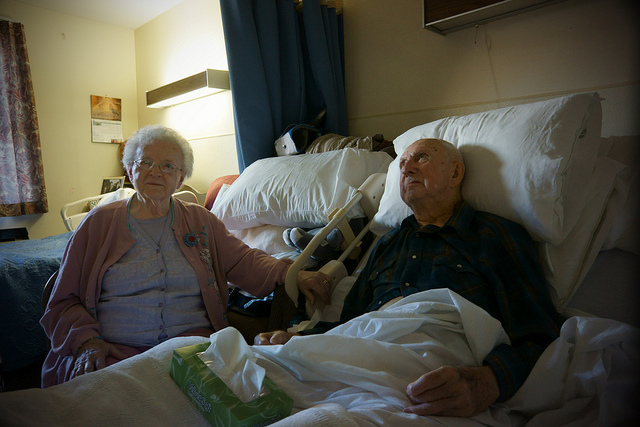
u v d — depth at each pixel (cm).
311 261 158
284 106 253
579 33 159
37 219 351
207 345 90
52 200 361
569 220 109
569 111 110
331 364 81
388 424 68
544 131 110
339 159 174
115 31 398
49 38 355
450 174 119
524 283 98
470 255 105
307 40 237
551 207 103
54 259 207
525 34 174
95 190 390
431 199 120
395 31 224
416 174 120
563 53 164
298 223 172
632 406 76
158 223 134
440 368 75
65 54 365
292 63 247
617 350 81
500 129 120
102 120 391
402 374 82
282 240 174
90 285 123
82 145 379
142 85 411
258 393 74
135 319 123
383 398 77
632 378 79
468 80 196
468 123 132
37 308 196
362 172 171
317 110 254
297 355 85
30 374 193
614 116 153
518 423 81
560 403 81
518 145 112
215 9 321
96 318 124
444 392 72
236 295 162
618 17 149
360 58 244
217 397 72
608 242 113
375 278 122
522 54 176
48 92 356
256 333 139
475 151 123
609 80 153
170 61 372
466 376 75
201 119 349
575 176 113
